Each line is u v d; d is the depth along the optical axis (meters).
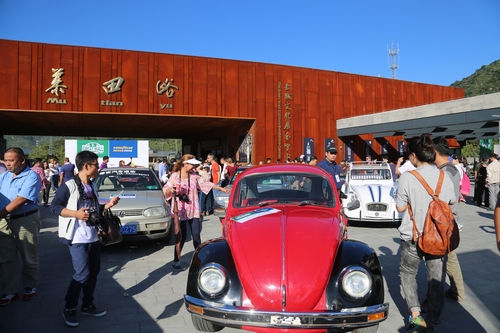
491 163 12.67
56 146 84.81
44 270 6.20
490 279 5.58
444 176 3.81
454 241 3.72
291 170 5.11
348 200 9.70
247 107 23.31
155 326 4.11
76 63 19.42
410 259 3.88
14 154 4.55
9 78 18.34
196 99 21.94
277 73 24.33
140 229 7.23
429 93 30.94
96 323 4.19
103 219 4.29
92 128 28.97
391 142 29.88
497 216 2.63
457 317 4.28
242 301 3.31
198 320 3.76
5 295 4.75
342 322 3.12
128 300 4.89
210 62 22.30
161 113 21.11
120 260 6.80
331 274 3.40
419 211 3.78
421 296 4.94
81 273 4.13
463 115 18.30
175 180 6.13
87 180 4.40
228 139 28.27
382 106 28.44
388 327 4.05
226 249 3.78
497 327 4.03
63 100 19.16
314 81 25.62
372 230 9.43
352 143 27.39
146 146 24.47
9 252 4.72
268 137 24.02
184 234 6.38
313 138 25.50
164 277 5.83
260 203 4.79
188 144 40.91
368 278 3.32
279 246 3.59
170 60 21.30
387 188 9.95
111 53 20.06
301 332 3.23
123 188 8.57
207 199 12.41
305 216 4.21
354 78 27.23
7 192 4.68
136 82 20.56
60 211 4.05
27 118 21.59
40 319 4.30
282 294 3.21
